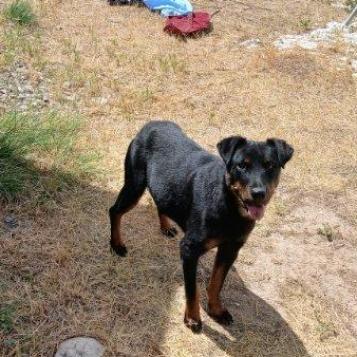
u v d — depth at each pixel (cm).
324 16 392
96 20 343
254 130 253
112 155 218
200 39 336
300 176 226
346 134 259
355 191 222
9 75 267
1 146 190
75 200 187
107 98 262
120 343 141
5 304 144
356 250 192
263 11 392
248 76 298
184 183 147
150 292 158
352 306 168
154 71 292
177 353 141
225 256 146
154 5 365
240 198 132
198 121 254
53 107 247
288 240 192
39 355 134
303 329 156
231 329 152
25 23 319
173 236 181
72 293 151
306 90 290
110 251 170
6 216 176
